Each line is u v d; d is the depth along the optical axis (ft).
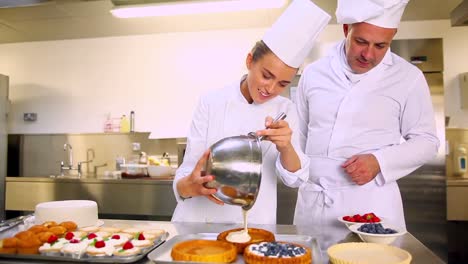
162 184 11.18
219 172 3.48
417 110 5.35
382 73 5.30
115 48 13.79
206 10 10.80
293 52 3.75
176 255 3.11
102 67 13.87
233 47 13.20
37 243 3.56
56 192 11.83
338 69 5.46
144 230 4.14
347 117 5.35
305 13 3.70
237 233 3.67
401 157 5.02
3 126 12.82
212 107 4.75
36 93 14.25
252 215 4.63
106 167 13.60
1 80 12.75
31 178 12.01
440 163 10.41
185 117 13.41
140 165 11.99
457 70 12.00
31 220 4.58
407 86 5.34
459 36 11.99
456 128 11.91
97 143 13.65
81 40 13.97
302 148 6.01
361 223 4.19
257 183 3.49
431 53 10.57
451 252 11.56
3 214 12.28
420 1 10.52
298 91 6.05
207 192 3.63
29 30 12.91
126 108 13.73
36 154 14.02
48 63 14.19
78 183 11.66
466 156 11.72
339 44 5.74
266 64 3.83
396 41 10.68
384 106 5.31
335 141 5.38
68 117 14.06
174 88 13.48
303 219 5.51
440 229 10.39
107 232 4.02
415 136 5.31
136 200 11.31
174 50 13.48
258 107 4.66
